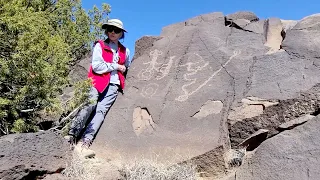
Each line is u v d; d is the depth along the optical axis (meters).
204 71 5.77
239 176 4.18
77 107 5.07
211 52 6.00
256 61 5.58
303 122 4.53
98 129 5.48
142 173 4.42
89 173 4.20
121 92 5.92
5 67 4.54
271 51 5.88
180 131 5.11
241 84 5.36
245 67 5.58
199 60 5.96
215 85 5.52
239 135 4.93
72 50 7.73
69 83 5.29
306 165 3.81
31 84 4.69
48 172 3.99
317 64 5.13
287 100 4.80
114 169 4.46
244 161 4.39
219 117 5.08
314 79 4.95
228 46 6.11
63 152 4.23
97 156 5.12
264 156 4.09
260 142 4.81
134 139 5.22
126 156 5.05
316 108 4.68
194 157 4.71
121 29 5.78
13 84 4.81
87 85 5.07
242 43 6.09
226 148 4.81
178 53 6.24
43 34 4.80
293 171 3.83
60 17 7.75
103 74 5.62
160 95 5.66
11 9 4.69
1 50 4.75
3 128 4.78
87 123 5.45
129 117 5.52
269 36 6.20
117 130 5.41
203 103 5.31
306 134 4.10
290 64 5.31
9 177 3.73
